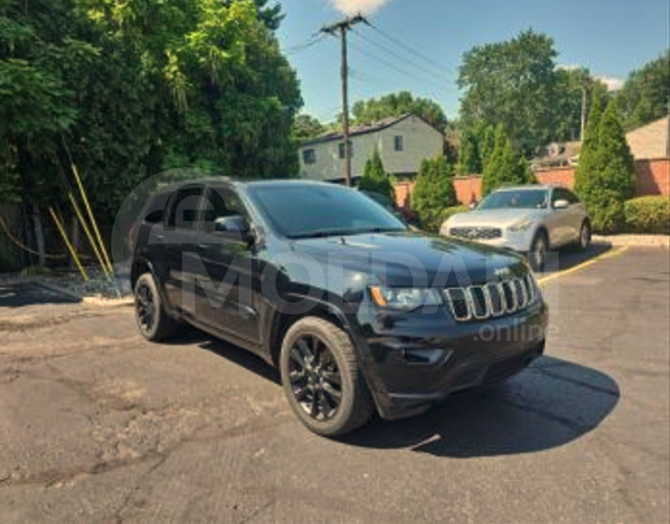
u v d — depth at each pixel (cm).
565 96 8081
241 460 379
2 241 1253
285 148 1742
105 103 1210
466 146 4266
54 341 651
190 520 314
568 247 1365
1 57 1016
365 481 355
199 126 1420
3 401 470
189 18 1459
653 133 5066
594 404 471
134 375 534
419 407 377
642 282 1009
